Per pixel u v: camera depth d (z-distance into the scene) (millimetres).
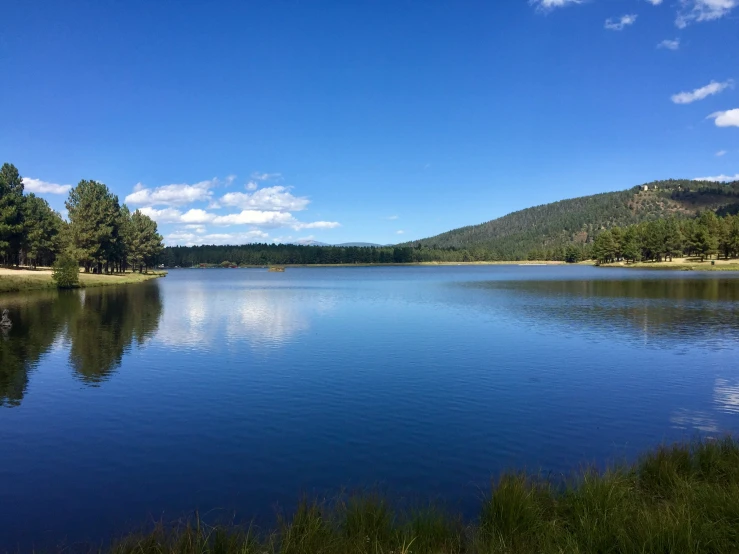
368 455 11891
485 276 123750
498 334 30969
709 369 21297
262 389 18125
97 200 89062
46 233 97438
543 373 20594
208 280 116688
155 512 9172
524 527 7641
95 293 63094
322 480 10508
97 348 26062
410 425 14133
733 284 73438
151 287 81500
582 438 13086
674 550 6422
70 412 15406
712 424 14242
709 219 145500
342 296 62844
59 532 8523
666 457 9820
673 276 98000
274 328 33812
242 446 12539
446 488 10016
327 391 17844
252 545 6902
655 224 159500
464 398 16953
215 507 9328
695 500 7984
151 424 14266
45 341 28109
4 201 71562
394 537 7262
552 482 9875
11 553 7840
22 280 65562
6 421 14539
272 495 9812
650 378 19781
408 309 46156
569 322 36219
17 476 10844
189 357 23797
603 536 6941
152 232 136875
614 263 185750
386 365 22094
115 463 11531
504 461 11508
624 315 39875
